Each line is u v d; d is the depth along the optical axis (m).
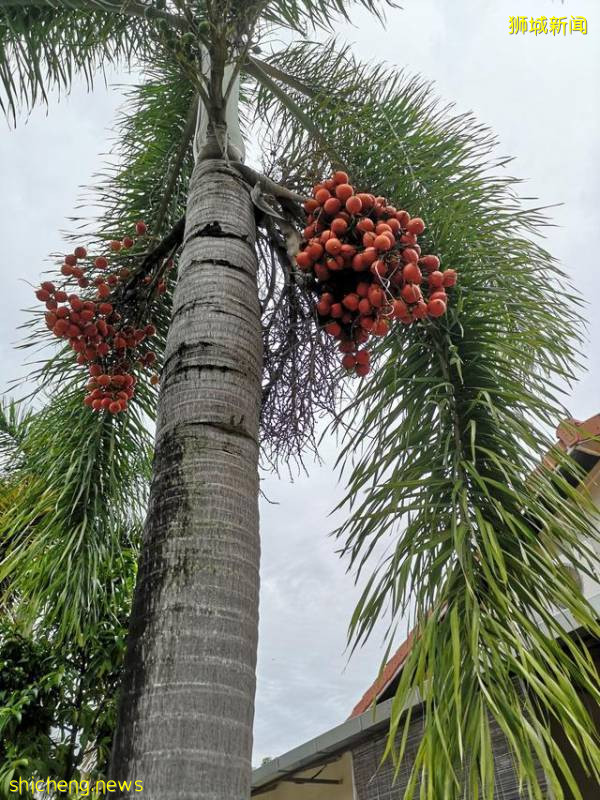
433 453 2.11
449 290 2.46
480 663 1.57
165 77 3.78
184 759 1.32
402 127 2.98
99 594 3.45
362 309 2.19
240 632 1.52
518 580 1.75
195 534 1.60
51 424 3.38
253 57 3.25
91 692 3.43
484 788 1.34
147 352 3.33
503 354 2.38
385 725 4.74
